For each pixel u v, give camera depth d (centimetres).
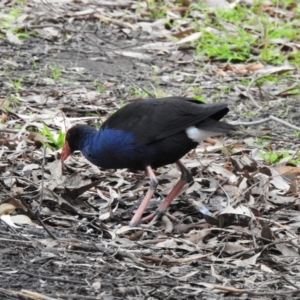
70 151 1127
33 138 1267
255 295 833
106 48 1795
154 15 2002
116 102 1486
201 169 1208
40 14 1909
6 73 1590
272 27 1936
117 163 1080
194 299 818
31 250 905
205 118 1042
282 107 1562
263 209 1098
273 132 1425
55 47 1769
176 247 967
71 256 900
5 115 1357
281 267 935
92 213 1062
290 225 1060
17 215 1003
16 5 1964
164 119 1043
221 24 1950
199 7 2020
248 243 995
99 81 1600
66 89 1532
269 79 1691
